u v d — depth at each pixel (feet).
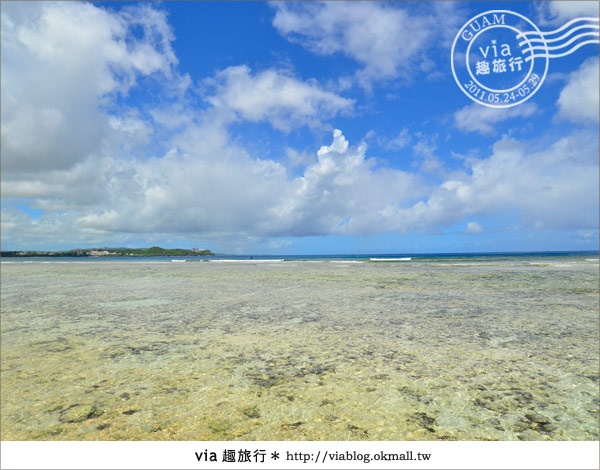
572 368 14.37
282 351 16.98
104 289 43.80
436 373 13.96
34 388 12.96
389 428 10.18
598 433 9.84
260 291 40.81
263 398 12.01
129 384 13.25
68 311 28.25
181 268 94.27
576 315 25.16
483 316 24.98
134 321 24.16
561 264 98.89
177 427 10.39
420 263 117.08
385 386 12.80
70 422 10.69
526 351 16.67
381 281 51.80
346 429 10.16
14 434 10.11
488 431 9.98
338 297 35.29
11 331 21.38
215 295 37.50
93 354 16.74
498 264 102.47
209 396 12.21
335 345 17.90
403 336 19.58
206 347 17.75
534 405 11.35
